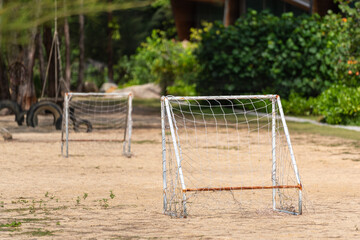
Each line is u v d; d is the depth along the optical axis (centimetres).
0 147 3953
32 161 3338
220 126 5334
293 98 6750
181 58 10000
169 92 9625
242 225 1783
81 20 10162
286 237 1616
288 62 7006
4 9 4581
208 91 7656
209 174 2869
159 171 2984
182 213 1962
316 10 7738
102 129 5312
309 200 2208
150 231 1695
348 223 1806
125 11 12556
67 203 2147
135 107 8375
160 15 13900
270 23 7300
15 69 6856
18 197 2272
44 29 6900
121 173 2916
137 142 4338
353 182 2625
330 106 5584
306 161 3312
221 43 7481
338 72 6353
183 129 5156
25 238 1603
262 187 1964
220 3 10981
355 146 3947
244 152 3716
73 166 3159
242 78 7419
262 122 5659
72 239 1594
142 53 12838
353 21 6291
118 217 1898
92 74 13500
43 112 6631
